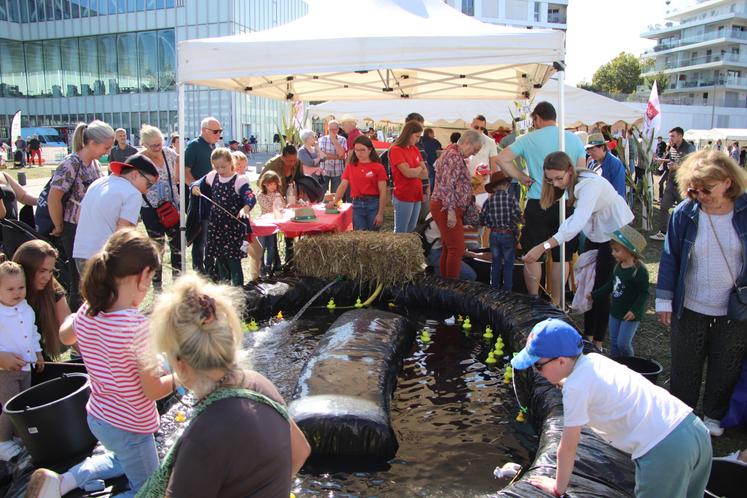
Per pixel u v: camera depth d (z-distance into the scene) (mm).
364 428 3074
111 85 44188
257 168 22203
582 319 5656
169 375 2227
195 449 1354
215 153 5477
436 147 10242
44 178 20672
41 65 45875
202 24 40281
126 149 7664
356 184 6914
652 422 2086
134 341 2119
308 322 5387
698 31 78812
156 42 41812
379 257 5832
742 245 3174
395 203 7004
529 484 2395
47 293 3420
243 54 5254
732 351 3336
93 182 4398
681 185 3297
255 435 1387
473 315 5406
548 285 5941
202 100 40906
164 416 3291
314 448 3102
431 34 5082
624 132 12391
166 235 6387
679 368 3508
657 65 84938
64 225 4805
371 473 2961
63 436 2863
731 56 73812
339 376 3592
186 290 1523
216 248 5594
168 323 1475
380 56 5082
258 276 6676
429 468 3004
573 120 10484
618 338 4047
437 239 6629
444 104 11672
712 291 3299
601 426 2188
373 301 5980
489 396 3873
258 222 6012
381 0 5977
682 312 3414
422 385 4055
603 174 6902
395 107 11844
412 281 5918
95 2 42562
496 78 8406
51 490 2348
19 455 3049
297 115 10281
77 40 44062
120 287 2125
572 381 2131
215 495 1357
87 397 2980
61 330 2475
